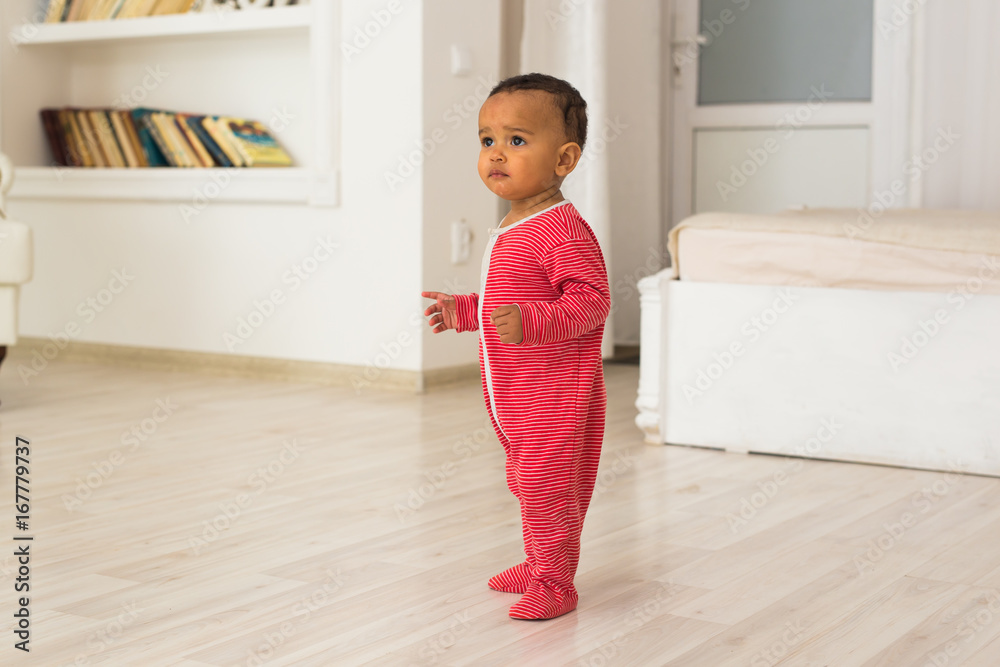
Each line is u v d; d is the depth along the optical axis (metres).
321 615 1.46
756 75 4.29
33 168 4.04
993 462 2.31
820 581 1.61
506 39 3.86
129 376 3.73
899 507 2.05
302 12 3.53
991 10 3.82
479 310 1.49
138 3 3.92
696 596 1.54
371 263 3.49
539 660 1.30
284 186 3.57
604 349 4.00
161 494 2.15
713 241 2.54
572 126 1.42
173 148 3.84
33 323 4.16
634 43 4.23
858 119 4.11
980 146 3.90
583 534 1.88
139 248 3.91
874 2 4.04
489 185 1.43
